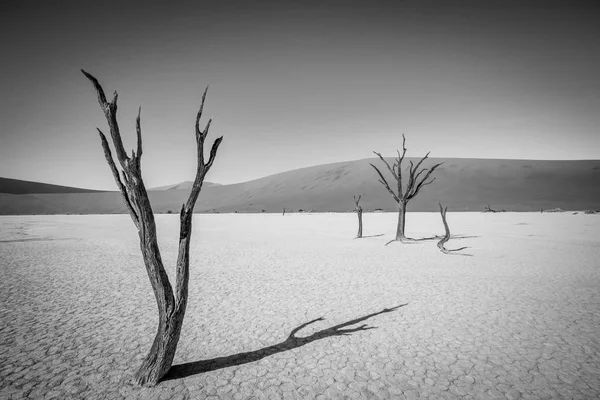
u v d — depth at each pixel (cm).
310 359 485
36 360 479
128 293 851
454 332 581
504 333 575
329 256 1405
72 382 420
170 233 2509
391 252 1500
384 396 391
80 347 525
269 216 5750
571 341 541
